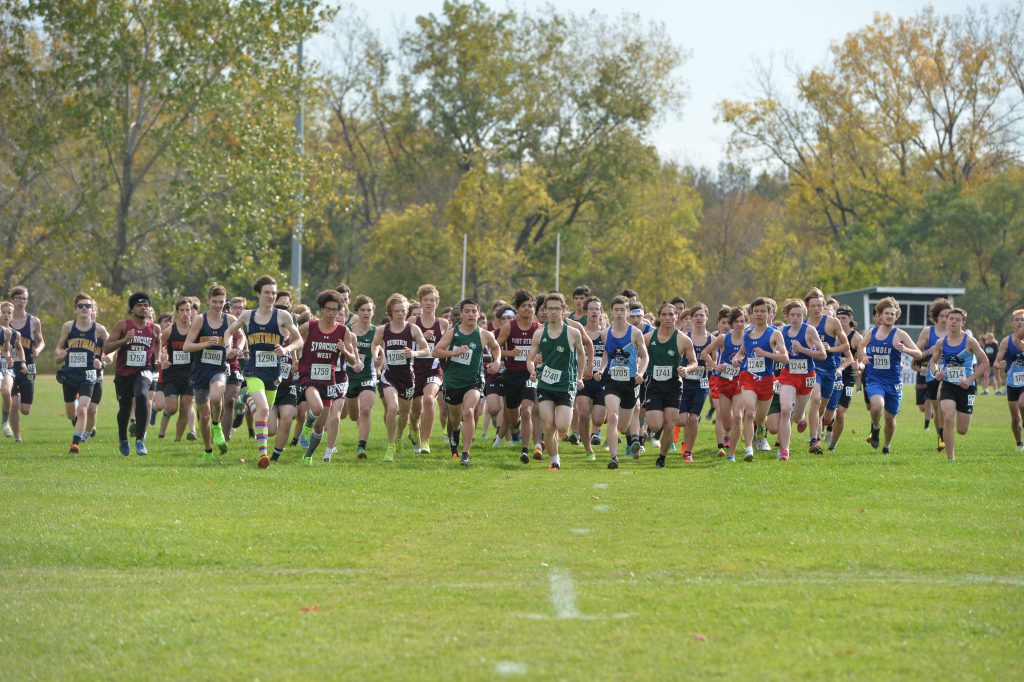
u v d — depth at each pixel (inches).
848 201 6294.3
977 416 2501.2
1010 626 567.2
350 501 994.1
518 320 1371.8
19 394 1646.2
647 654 517.7
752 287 7190.0
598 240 6589.6
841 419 1539.1
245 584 663.8
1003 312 5546.3
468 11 6107.3
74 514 900.6
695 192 7199.8
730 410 1429.6
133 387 1398.9
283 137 3602.4
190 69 3484.3
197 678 486.6
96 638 546.3
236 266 3590.1
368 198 7263.8
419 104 6358.3
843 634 551.2
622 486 1118.4
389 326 1376.7
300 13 3548.2
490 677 484.1
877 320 1488.7
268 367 1263.5
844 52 5925.2
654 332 1317.7
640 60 6038.4
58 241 3678.6
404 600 620.7
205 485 1080.8
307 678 485.1
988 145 5876.0
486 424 1769.2
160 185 4121.6
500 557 744.3
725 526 866.1
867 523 878.4
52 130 3558.1
